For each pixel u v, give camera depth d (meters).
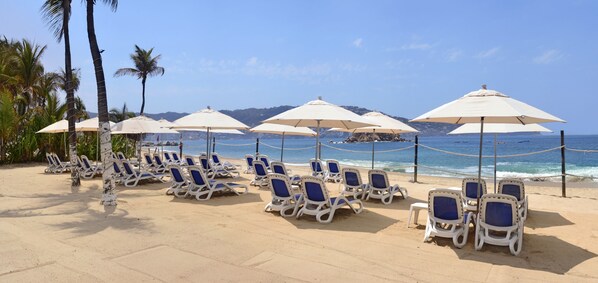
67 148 20.61
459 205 5.60
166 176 13.13
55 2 10.83
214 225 6.56
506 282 4.20
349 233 6.24
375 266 4.64
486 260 4.99
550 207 9.02
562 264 4.87
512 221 5.29
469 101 5.41
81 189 10.70
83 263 4.49
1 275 4.05
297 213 7.40
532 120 5.98
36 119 20.27
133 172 11.60
